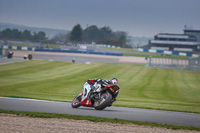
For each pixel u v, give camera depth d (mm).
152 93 96812
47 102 48969
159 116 36969
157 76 157875
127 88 107062
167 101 73750
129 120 31406
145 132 25797
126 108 46062
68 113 35469
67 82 115375
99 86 38938
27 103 45250
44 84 107188
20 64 191250
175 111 46000
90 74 149375
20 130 24625
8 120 28703
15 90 87062
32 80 120438
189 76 167125
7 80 118688
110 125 28250
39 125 26828
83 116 32719
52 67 180500
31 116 31984
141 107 48781
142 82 128750
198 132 27094
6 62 199750
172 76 162250
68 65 196375
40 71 158625
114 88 38094
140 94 92688
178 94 97562
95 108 39156
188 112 45656
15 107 39281
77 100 42031
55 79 125250
